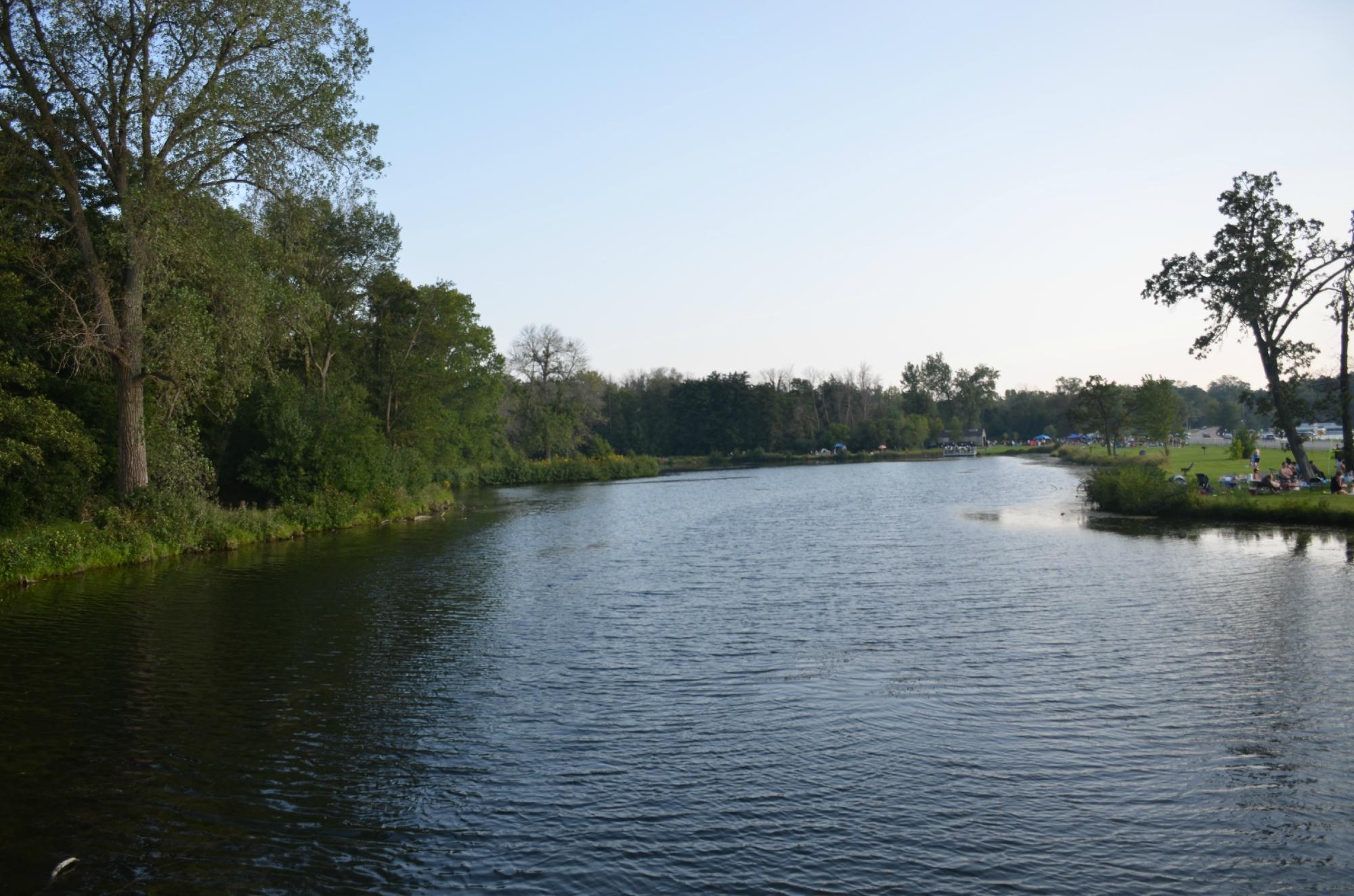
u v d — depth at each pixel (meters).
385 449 45.41
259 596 20.89
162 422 30.12
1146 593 19.23
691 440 136.00
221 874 7.71
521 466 87.50
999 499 47.75
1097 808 8.90
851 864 7.86
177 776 9.91
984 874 7.68
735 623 17.47
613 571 24.80
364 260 49.72
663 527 38.34
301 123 27.14
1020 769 9.88
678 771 9.98
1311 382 41.50
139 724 11.60
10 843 8.26
